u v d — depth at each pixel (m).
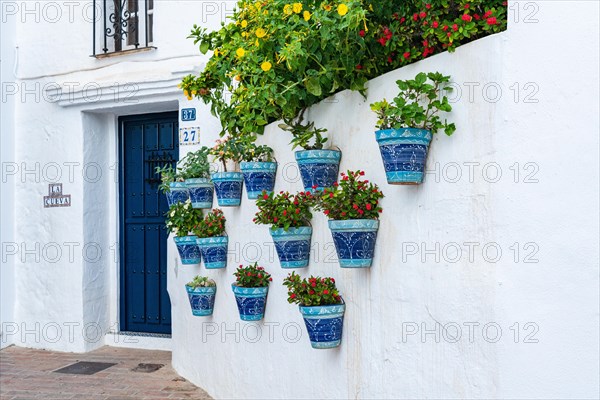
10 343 8.54
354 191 4.13
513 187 3.18
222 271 6.17
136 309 8.34
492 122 3.31
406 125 3.66
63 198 8.24
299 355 5.01
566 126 2.96
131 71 7.63
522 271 3.13
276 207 4.77
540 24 3.06
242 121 5.55
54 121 8.30
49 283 8.34
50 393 6.50
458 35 3.57
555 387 2.97
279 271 5.27
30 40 8.43
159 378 6.96
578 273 2.89
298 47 4.18
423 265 3.76
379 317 4.14
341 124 4.58
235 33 5.21
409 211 3.88
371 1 4.08
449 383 3.57
